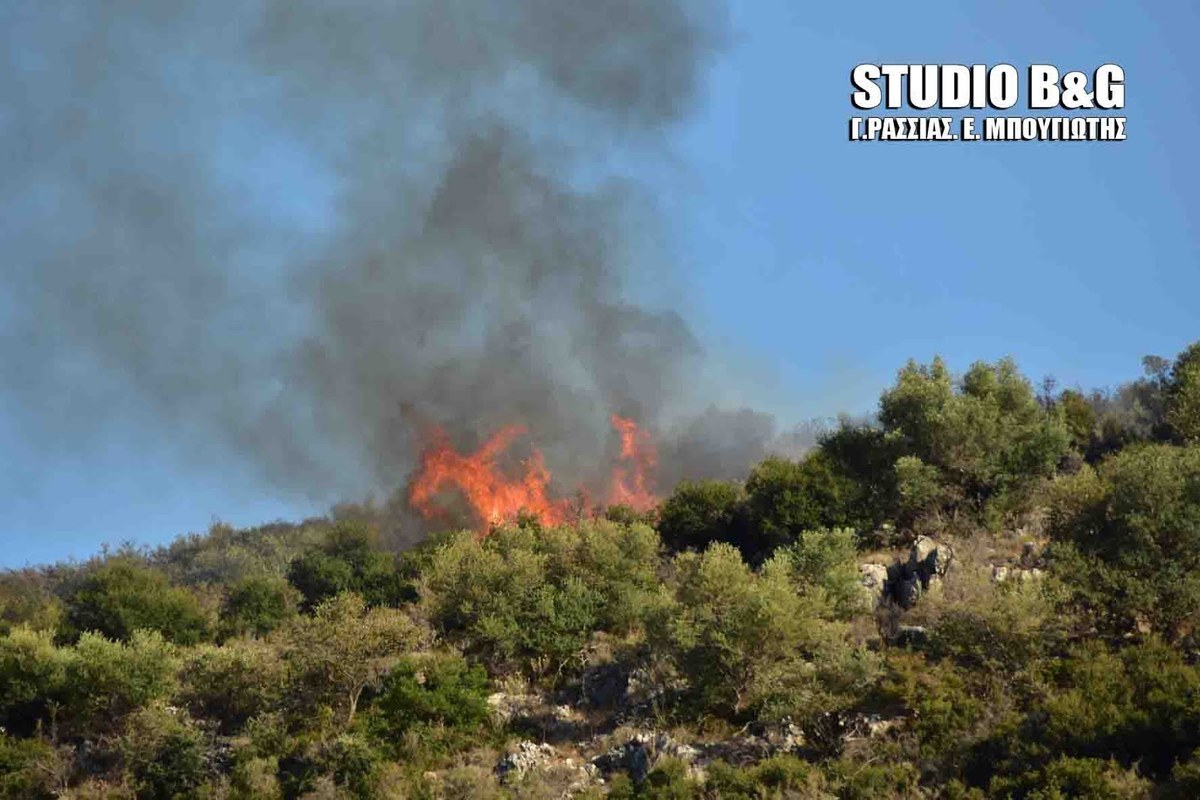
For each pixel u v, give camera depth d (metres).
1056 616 57.03
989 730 52.00
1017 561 67.62
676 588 68.50
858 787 50.31
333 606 73.19
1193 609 56.84
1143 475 60.38
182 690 70.44
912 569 67.00
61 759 67.75
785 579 63.22
